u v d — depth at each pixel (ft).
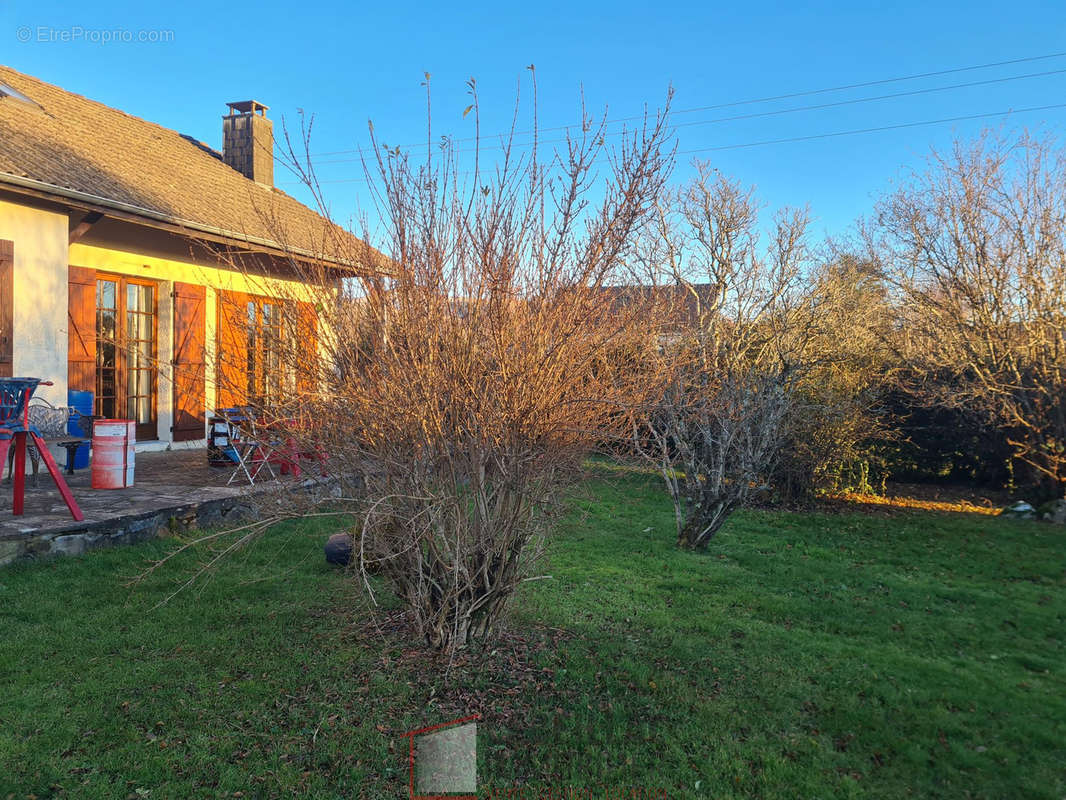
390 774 9.23
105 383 30.66
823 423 31.24
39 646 12.01
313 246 12.21
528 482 11.73
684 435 23.61
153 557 17.06
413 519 11.26
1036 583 20.72
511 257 11.50
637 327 12.97
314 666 12.00
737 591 18.24
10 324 23.31
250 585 15.71
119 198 25.63
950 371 35.06
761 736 10.89
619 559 20.88
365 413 11.10
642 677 12.36
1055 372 30.71
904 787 9.91
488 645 12.92
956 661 14.42
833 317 32.40
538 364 11.18
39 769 8.81
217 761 9.24
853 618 16.69
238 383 12.21
